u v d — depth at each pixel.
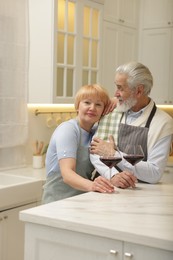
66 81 3.38
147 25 4.34
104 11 3.78
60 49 3.30
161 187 2.04
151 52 4.34
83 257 1.48
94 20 3.63
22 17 3.23
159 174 2.08
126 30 4.14
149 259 1.34
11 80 3.21
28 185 2.80
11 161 3.37
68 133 2.01
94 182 1.91
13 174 3.13
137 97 2.12
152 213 1.57
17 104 3.27
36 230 1.56
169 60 4.26
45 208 1.63
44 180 2.94
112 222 1.46
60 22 3.27
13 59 3.21
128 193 1.90
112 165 1.90
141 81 2.10
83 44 3.51
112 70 3.95
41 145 3.52
